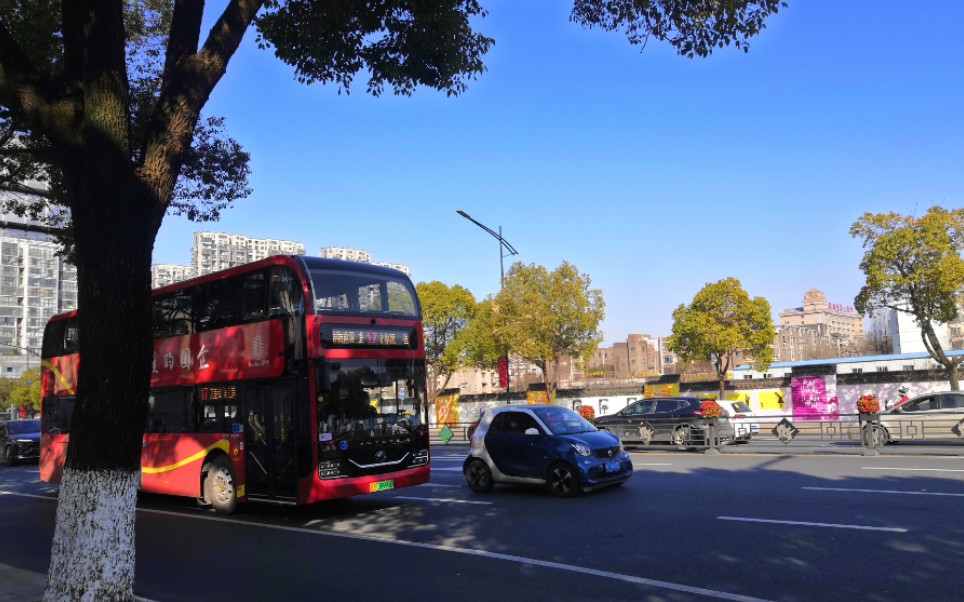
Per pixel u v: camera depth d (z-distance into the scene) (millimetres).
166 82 6059
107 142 5312
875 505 9969
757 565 7082
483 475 13516
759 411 34719
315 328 11266
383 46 9578
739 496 11367
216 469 12766
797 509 9969
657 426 21625
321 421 11055
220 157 15523
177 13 6391
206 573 8078
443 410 44906
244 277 12516
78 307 5340
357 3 8781
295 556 8742
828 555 7332
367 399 11766
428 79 9953
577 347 36031
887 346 69812
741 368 50562
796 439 24344
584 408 23844
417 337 12844
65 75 5664
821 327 113812
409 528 10234
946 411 19531
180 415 13641
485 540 9047
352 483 11258
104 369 5164
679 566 7199
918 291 26859
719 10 8547
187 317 13742
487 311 39875
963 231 26375
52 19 10469
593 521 9914
